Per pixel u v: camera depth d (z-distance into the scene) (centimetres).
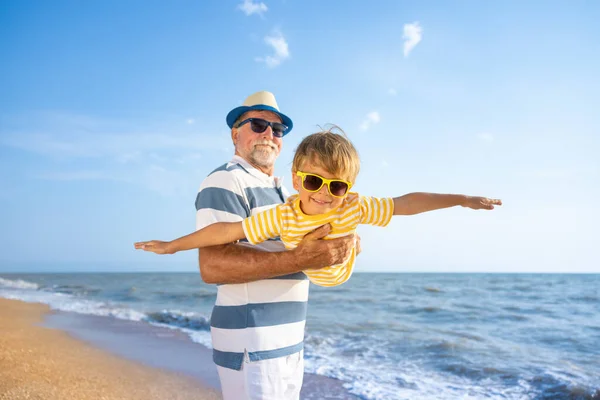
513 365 849
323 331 1223
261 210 269
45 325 1206
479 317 1639
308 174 225
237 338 247
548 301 2294
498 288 3356
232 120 325
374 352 944
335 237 238
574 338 1205
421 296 2608
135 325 1236
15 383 621
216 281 245
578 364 874
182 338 1023
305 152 231
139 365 754
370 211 241
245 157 310
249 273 236
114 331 1125
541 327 1399
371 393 637
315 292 2920
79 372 696
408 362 856
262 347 245
